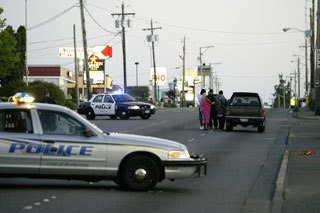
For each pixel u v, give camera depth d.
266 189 15.35
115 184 15.60
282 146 27.30
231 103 36.41
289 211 11.72
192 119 48.34
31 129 14.10
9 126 14.09
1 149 13.91
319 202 12.65
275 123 44.53
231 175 17.95
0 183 15.45
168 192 14.55
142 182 14.38
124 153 14.23
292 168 18.48
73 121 14.29
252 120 35.59
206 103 36.94
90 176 14.20
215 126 38.09
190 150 25.34
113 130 35.91
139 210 12.16
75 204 12.62
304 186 14.83
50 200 13.02
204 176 17.61
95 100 48.72
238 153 24.34
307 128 38.34
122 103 47.84
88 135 14.19
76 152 14.09
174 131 35.69
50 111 14.27
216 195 14.30
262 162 21.39
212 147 26.72
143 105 48.25
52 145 14.05
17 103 14.23
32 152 13.97
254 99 36.31
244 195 14.38
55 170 14.06
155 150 14.31
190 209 12.41
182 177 14.43
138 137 14.59
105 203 12.82
